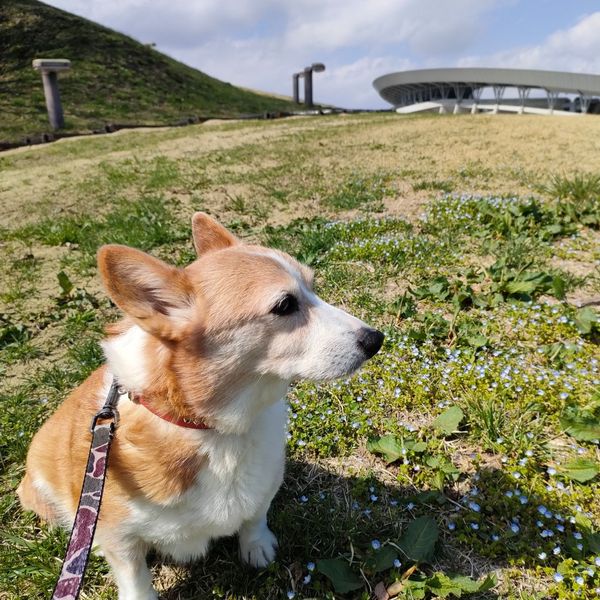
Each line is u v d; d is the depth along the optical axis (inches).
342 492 27.3
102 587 24.3
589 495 25.5
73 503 22.7
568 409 30.0
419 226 60.8
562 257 50.1
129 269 19.3
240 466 21.1
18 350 42.1
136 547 21.6
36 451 25.1
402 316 42.0
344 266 51.2
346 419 31.3
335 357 21.7
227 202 77.3
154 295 20.3
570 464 26.9
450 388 33.4
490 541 24.1
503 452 28.4
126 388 20.5
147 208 73.9
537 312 40.4
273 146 126.9
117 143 167.5
